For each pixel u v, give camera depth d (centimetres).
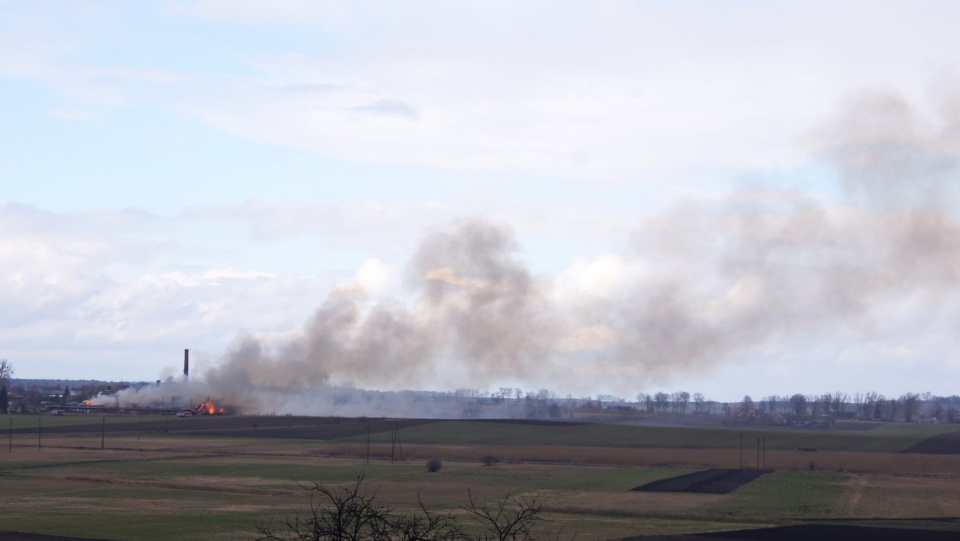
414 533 1684
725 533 4919
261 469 8731
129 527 4697
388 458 10238
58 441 12131
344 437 13162
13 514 5216
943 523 5462
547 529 4881
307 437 13112
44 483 7325
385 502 6228
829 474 8781
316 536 1619
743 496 6938
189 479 7762
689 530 5019
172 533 4488
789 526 5284
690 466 9500
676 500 6650
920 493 7225
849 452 11075
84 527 4672
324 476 8138
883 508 6250
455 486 7425
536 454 10725
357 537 1623
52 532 4441
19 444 11612
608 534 4753
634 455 10619
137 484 7294
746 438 13150
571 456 10488
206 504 5931
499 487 7394
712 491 7275
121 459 9656
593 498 6725
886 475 8775
